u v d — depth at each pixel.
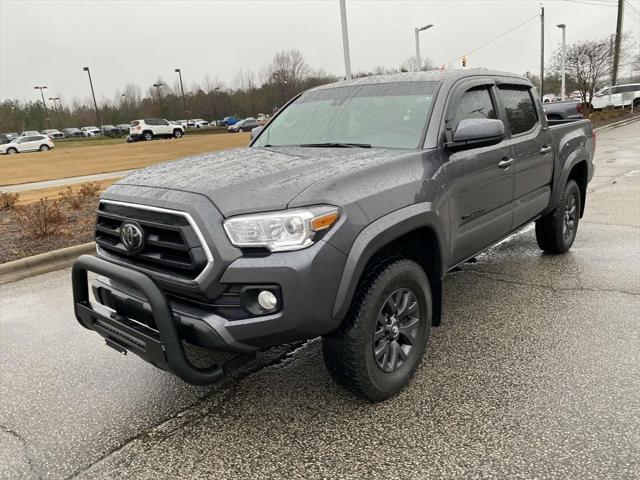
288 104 4.67
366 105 3.96
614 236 6.55
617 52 36.62
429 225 3.21
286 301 2.54
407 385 3.33
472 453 2.67
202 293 2.61
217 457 2.78
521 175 4.54
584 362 3.49
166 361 2.66
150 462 2.77
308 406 3.19
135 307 2.87
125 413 3.25
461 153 3.66
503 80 4.58
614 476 2.45
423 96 3.78
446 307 4.59
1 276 6.29
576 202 5.99
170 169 3.29
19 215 9.41
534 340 3.86
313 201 2.63
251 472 2.65
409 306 3.24
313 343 4.05
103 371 3.83
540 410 2.99
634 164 12.84
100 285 3.18
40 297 5.61
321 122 4.07
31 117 90.38
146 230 2.86
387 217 2.90
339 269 2.65
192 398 3.38
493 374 3.42
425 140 3.49
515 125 4.61
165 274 2.76
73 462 2.82
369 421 2.99
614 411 2.94
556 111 16.22
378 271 2.95
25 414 3.30
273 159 3.30
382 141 3.64
